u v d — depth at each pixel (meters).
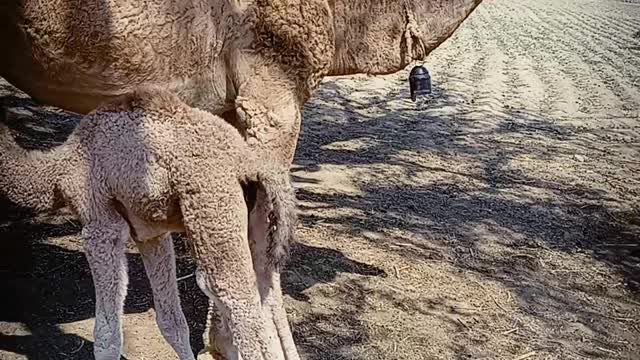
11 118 8.36
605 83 14.20
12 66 4.32
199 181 3.34
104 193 3.43
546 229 6.85
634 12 30.30
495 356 4.71
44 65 4.18
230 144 3.42
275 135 4.32
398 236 6.43
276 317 3.79
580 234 6.79
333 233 6.38
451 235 6.55
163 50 4.20
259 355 3.45
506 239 6.54
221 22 4.28
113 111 3.42
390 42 4.86
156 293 3.72
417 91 5.16
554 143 9.91
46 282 5.29
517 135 10.20
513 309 5.31
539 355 4.75
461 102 12.02
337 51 4.77
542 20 26.05
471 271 5.86
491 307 5.31
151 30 4.13
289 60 4.32
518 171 8.56
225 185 3.38
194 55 4.27
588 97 12.88
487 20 25.66
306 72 4.38
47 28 4.04
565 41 20.27
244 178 3.46
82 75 4.19
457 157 9.02
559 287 5.71
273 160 3.66
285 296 5.27
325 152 8.91
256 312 3.46
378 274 5.69
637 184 8.34
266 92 4.31
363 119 10.72
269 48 4.30
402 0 4.81
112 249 3.47
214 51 4.31
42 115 8.98
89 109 4.51
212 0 4.25
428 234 6.53
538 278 5.82
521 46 19.03
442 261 6.00
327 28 4.41
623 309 5.46
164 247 3.69
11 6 4.00
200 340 4.69
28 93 4.52
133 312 4.99
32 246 5.83
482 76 14.48
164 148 3.33
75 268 5.53
